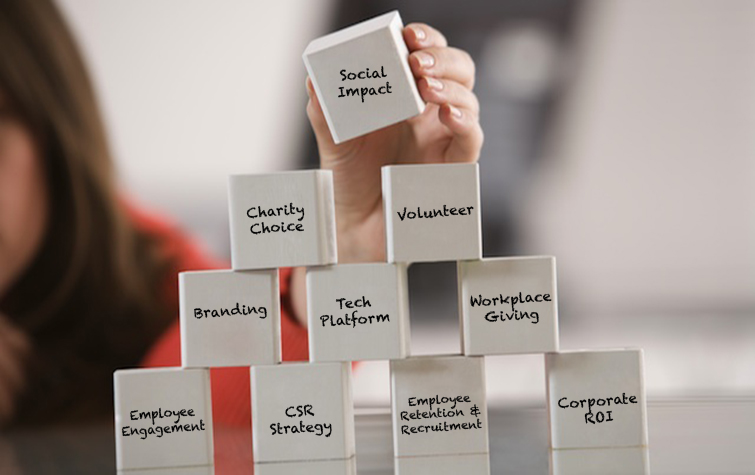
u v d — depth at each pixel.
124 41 2.76
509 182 2.75
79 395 2.60
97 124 2.71
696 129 2.76
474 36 2.71
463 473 0.98
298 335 1.79
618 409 1.12
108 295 2.64
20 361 2.57
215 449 1.26
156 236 2.72
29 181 2.58
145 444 1.13
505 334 1.12
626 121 2.75
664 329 2.79
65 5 2.72
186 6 2.78
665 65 2.74
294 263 1.11
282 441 1.12
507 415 1.45
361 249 1.80
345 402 1.12
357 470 1.03
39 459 1.20
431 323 2.76
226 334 1.13
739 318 2.78
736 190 2.77
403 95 1.15
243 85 2.79
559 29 2.72
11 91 2.56
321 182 1.12
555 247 2.77
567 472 0.95
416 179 1.11
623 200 2.77
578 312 2.79
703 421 1.29
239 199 1.12
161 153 2.77
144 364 2.64
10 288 2.57
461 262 1.13
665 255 2.78
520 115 2.74
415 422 1.12
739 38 2.74
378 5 2.74
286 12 2.78
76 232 2.63
